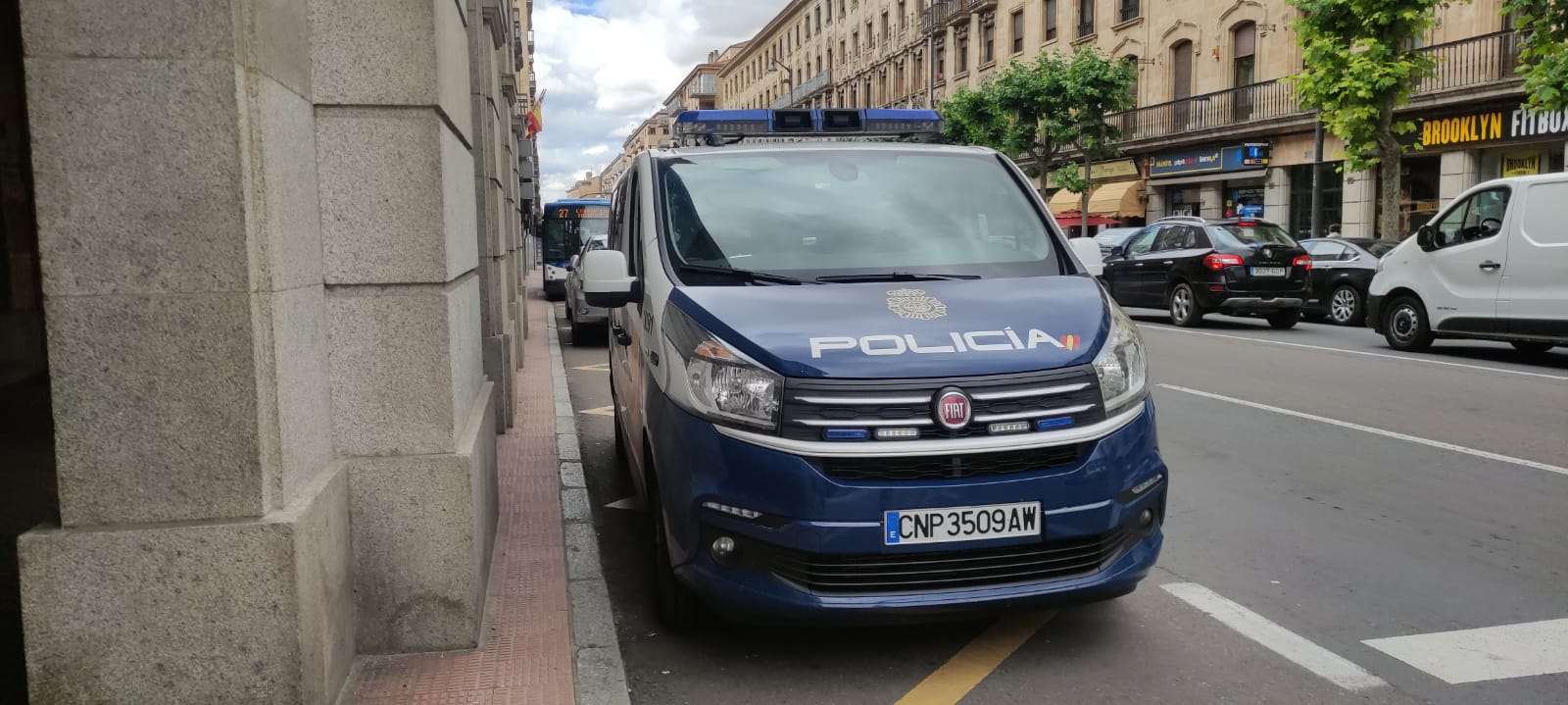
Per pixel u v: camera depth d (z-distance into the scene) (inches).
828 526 131.3
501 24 354.9
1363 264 652.7
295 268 124.6
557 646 145.6
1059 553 138.3
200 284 110.8
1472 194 469.7
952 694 137.0
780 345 139.1
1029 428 135.7
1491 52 880.9
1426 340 493.4
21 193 144.4
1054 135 1295.5
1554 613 163.9
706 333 145.3
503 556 186.7
